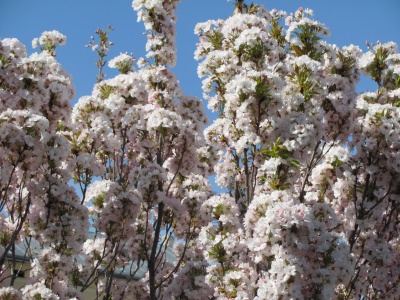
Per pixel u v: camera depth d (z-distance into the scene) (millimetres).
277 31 10500
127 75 10336
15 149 7277
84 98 9641
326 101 8586
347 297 8195
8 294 7168
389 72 8859
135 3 10578
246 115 7855
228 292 7699
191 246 10922
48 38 10992
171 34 10742
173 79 10219
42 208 8141
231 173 11023
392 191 8461
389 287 8727
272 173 7383
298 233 6555
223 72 9484
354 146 8398
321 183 8742
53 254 7820
